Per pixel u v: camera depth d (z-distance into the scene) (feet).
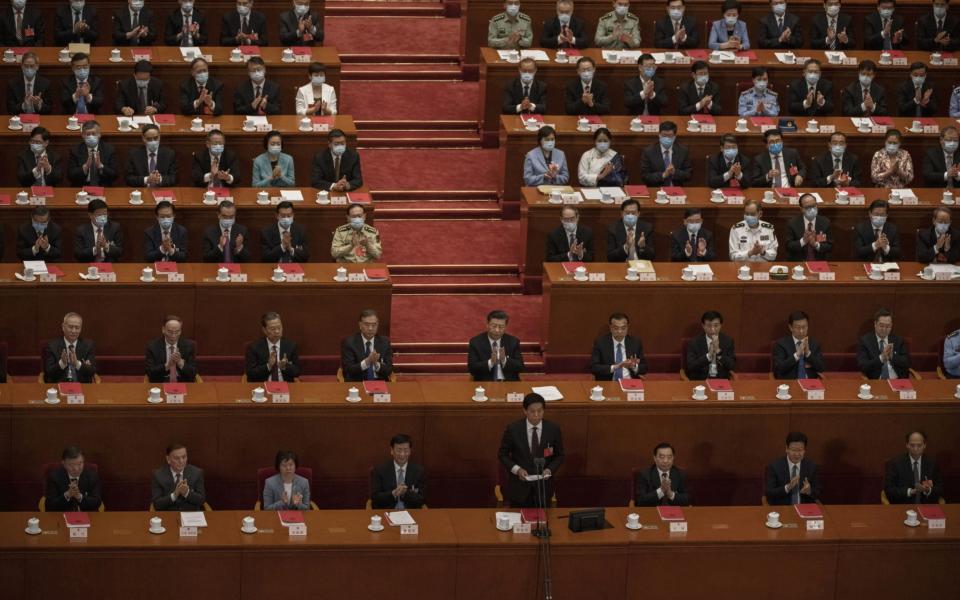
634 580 124.36
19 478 135.03
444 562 122.72
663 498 131.44
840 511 129.29
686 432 140.67
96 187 161.58
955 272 159.94
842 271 159.74
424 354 159.53
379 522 123.75
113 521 122.52
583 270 155.22
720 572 124.98
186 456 131.23
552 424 134.62
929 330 160.56
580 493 140.87
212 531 121.80
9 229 158.40
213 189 162.71
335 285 152.25
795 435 133.90
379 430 138.21
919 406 142.20
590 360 150.30
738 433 141.18
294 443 137.69
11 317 149.38
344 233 157.99
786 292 157.38
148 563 119.85
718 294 156.46
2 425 133.80
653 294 155.74
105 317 150.51
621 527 125.08
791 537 125.08
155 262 153.79
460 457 139.54
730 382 143.02
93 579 119.65
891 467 137.08
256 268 153.38
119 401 135.03
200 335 152.15
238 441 136.98
